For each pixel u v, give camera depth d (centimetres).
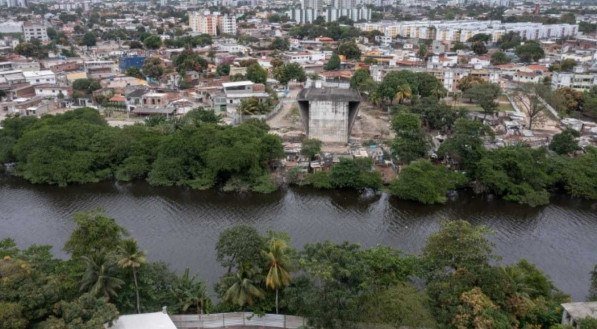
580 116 15550
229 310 5403
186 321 5197
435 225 8606
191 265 7119
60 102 15825
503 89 18312
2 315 4069
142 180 10538
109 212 9012
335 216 8944
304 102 12206
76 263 5366
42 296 4381
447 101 17500
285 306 5341
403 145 10781
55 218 8738
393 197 9800
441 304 4994
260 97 15762
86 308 4441
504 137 12675
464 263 5375
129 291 5184
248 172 10094
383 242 7944
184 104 15325
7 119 11806
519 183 9800
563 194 10075
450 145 10212
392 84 15875
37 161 10294
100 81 18125
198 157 10475
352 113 12206
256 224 8556
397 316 4806
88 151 10650
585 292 6650
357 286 4944
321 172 10244
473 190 9950
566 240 8131
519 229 8506
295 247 7662
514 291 5075
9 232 8181
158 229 8319
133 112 14850
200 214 8956
